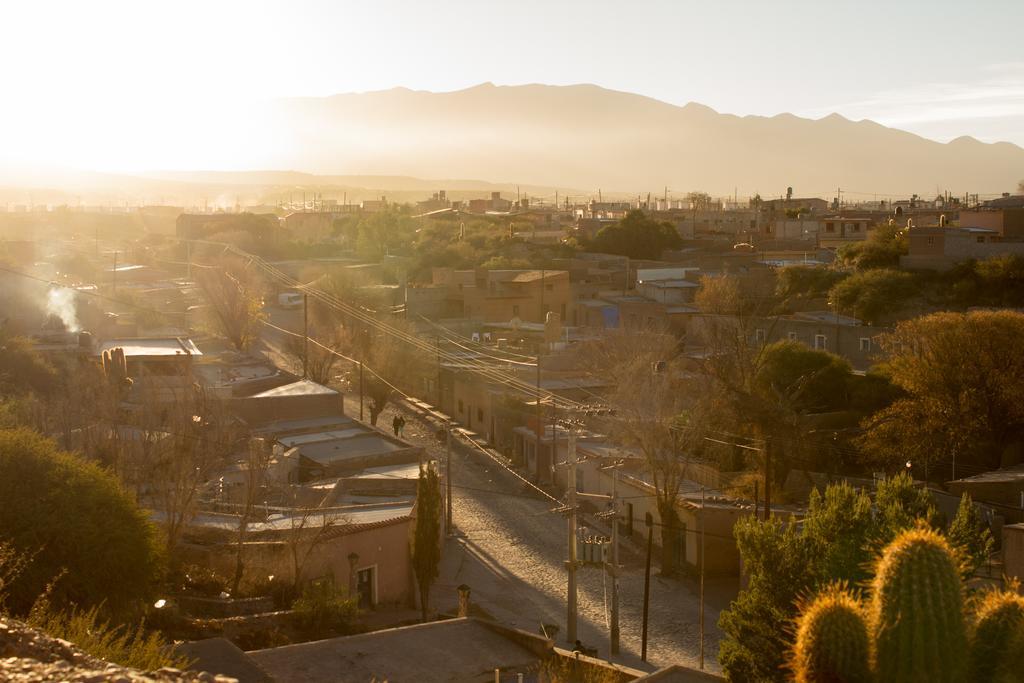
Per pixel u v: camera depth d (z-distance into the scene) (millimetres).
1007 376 36719
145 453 27984
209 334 61719
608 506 35844
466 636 18750
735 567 31047
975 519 17453
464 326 64062
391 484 33281
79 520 17688
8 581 15992
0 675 7168
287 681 16031
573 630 24625
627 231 95750
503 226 114750
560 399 43844
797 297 61094
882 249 65812
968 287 55719
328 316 66250
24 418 31078
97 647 11258
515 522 36156
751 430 37625
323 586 23984
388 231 110125
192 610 22375
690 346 55281
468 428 49625
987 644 8016
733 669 15953
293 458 35906
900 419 37438
